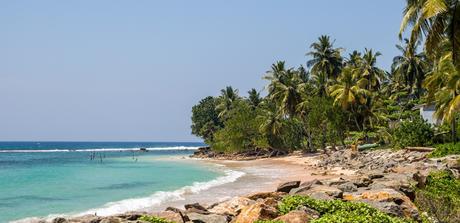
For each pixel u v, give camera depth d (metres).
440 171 25.06
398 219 12.20
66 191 30.92
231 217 15.12
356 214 12.30
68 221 14.55
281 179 36.56
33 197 27.89
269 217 12.80
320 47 74.81
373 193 15.86
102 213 21.56
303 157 65.00
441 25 24.45
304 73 85.00
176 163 68.25
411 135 44.69
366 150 53.16
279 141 78.06
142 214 15.19
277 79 76.75
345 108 59.06
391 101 68.62
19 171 50.78
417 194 18.31
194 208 16.80
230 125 80.19
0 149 174.25
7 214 21.62
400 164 36.69
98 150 165.38
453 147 36.62
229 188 30.72
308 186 19.45
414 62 68.88
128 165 63.31
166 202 24.58
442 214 14.44
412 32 25.00
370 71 70.88
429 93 41.00
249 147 83.31
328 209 13.40
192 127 116.44
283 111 71.50
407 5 26.34
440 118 41.72
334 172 39.09
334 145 66.56
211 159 82.44
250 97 96.38
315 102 64.19
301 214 12.16
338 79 66.44
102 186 33.88
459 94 34.91
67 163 70.00
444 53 32.31
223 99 101.00
